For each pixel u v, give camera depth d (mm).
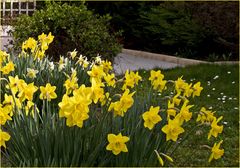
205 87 9836
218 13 13539
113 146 4008
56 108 6312
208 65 12188
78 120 3996
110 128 4457
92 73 5215
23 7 13625
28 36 9555
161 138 4590
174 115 4527
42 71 6852
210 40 14547
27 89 4688
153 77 5305
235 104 8719
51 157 4367
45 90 4723
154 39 15828
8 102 4621
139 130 4391
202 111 4688
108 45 9742
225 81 10469
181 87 5176
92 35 9570
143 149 4355
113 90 6188
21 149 4461
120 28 17281
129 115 4621
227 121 7707
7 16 11945
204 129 7199
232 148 6582
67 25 9602
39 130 4426
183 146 6492
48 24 9672
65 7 9852
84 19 9820
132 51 15922
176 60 14367
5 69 5840
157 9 15219
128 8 17078
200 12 13906
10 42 10039
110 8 17562
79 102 3994
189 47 14992
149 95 5109
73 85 4941
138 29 16703
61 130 4301
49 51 9641
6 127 4777
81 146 4285
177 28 14594
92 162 4285
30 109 4691
